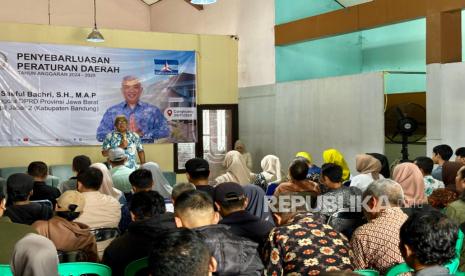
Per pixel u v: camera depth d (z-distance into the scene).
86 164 5.38
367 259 2.72
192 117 9.45
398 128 7.42
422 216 1.94
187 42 9.39
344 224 3.59
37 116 8.40
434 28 6.75
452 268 2.55
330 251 2.36
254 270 2.21
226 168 5.60
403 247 1.97
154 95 9.15
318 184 4.61
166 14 11.31
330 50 9.79
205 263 1.38
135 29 11.55
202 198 2.39
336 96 7.88
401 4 7.20
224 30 10.08
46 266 2.17
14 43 8.18
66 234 2.99
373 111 7.23
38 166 4.82
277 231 2.46
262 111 9.41
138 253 2.75
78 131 8.67
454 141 6.48
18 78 8.24
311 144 8.41
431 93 6.77
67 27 8.53
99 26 11.12
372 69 9.98
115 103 8.89
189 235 1.41
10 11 10.23
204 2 6.78
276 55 9.10
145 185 4.09
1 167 8.23
